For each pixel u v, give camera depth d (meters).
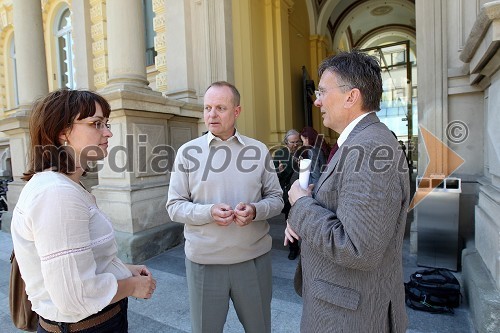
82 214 0.95
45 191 0.92
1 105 10.57
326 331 1.04
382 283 1.01
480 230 2.56
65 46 8.68
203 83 5.16
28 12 5.60
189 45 5.14
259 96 6.95
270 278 1.77
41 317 1.05
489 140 2.57
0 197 6.41
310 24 9.80
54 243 0.88
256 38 6.86
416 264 3.29
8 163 9.37
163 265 3.67
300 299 2.75
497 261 2.04
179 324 2.46
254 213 1.54
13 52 10.55
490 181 2.65
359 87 1.07
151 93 4.23
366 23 14.16
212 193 1.65
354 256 0.90
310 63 9.89
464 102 3.27
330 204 1.05
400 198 0.95
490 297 1.98
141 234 3.87
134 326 2.44
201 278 1.63
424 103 3.40
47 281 0.89
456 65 3.28
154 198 4.16
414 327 2.25
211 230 1.59
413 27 13.93
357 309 0.99
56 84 8.70
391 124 13.69
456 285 2.43
